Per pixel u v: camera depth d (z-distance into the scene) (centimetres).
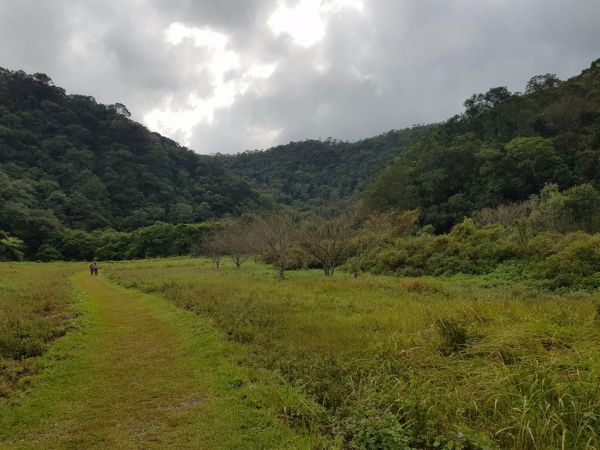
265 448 420
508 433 407
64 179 8875
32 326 933
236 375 629
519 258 2198
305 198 12419
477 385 509
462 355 627
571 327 682
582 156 4897
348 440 442
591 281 1603
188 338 873
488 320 796
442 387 529
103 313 1240
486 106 7362
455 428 429
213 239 4547
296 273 2925
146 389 589
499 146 5891
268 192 12606
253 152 17875
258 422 476
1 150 8538
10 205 6850
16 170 8238
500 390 482
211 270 3309
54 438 451
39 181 8369
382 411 473
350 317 1041
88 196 8594
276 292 1541
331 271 2566
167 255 6738
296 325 930
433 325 777
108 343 858
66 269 4069
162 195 9794
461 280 2131
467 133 6550
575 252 1797
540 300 1277
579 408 426
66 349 793
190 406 529
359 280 1967
